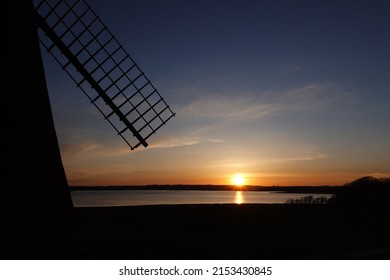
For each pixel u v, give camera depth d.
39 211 6.27
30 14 6.98
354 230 9.88
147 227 10.04
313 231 9.70
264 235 9.05
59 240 6.68
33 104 6.61
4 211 5.80
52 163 6.93
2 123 5.93
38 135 6.60
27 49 6.69
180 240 8.20
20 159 6.09
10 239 5.82
